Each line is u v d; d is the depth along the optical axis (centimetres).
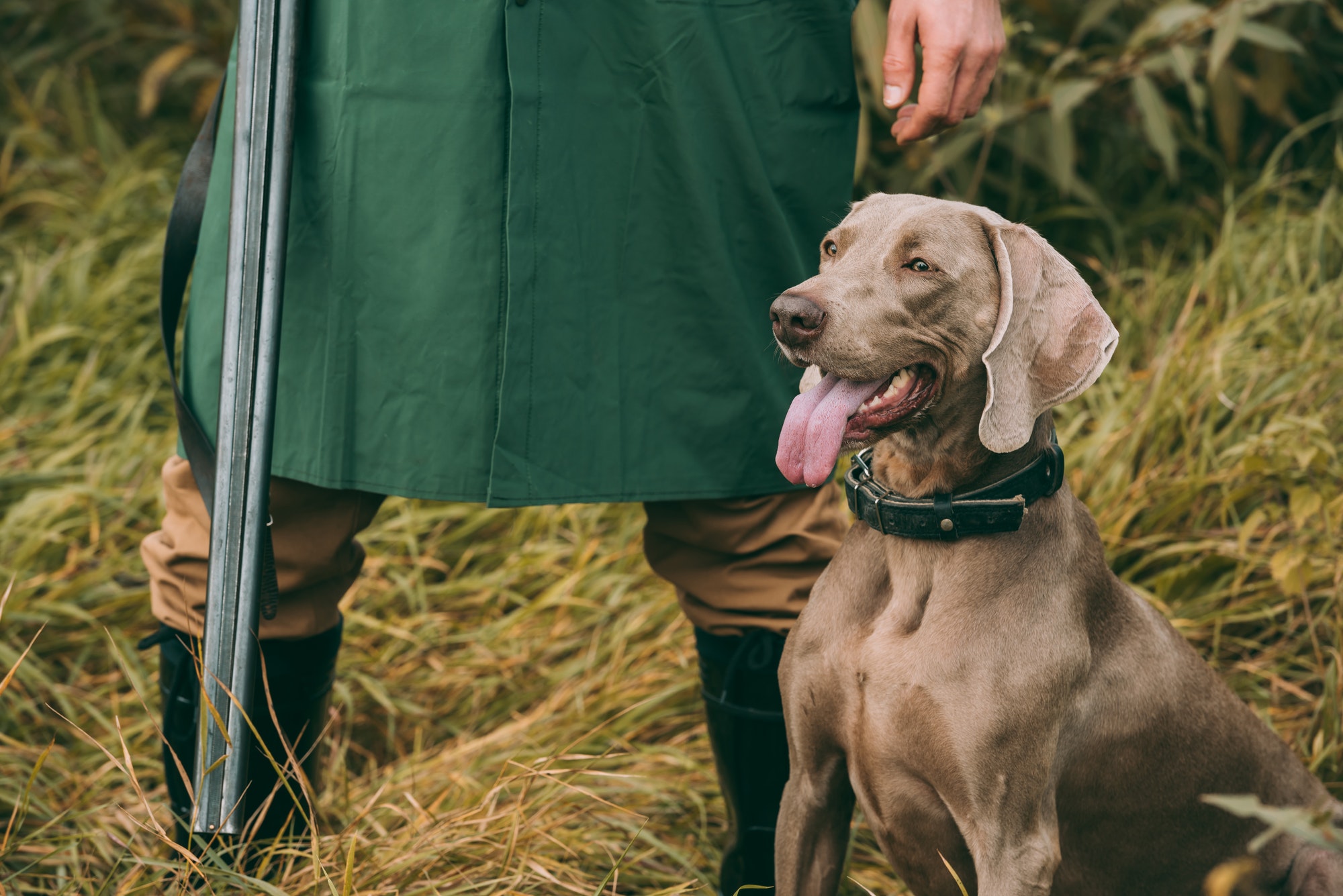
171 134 462
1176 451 293
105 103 477
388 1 165
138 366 340
